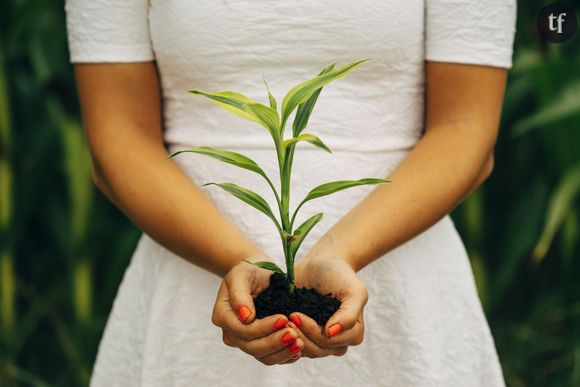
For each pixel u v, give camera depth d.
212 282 1.23
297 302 1.05
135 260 1.33
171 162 1.22
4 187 2.18
